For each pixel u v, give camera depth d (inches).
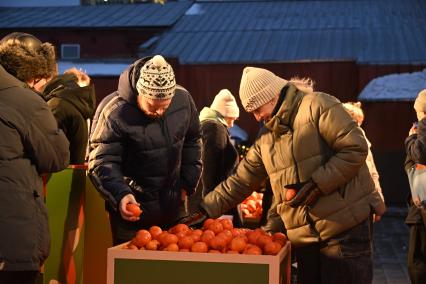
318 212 189.6
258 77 191.2
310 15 951.0
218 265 173.2
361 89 760.3
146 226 201.0
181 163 209.3
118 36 930.7
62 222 206.2
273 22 922.7
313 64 784.9
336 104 188.7
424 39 821.9
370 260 192.7
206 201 207.3
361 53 781.9
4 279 168.4
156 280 175.5
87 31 930.1
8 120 168.6
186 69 805.2
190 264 173.9
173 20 943.0
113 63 919.7
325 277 191.5
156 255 175.2
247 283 172.1
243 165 206.1
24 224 168.1
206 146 280.2
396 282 358.3
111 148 193.8
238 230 193.5
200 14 979.9
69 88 233.5
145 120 194.9
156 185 198.7
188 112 202.7
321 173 185.0
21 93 172.2
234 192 206.4
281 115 191.0
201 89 804.0
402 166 718.5
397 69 755.4
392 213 663.1
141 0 1079.0
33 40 189.5
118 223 200.5
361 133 186.5
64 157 177.9
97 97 864.9
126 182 198.1
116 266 176.7
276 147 195.2
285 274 188.2
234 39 863.7
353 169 185.2
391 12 941.8
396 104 722.2
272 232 241.1
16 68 179.5
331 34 857.5
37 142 171.6
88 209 223.1
